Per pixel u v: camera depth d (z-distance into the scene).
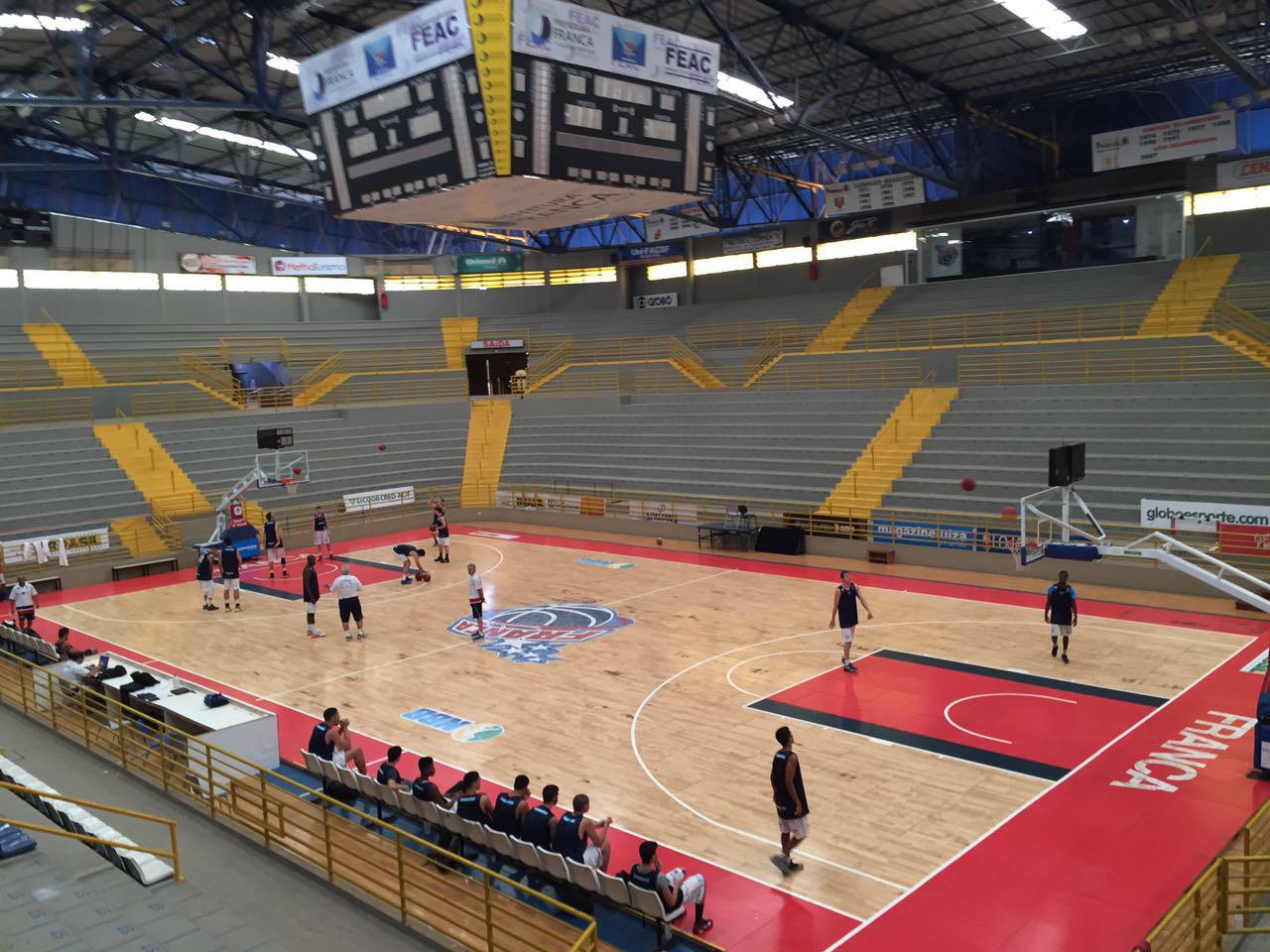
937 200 42.56
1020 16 29.06
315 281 48.53
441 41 18.48
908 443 30.00
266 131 42.53
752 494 31.19
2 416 35.41
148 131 44.31
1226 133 33.00
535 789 13.05
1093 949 8.92
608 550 30.55
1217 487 23.50
